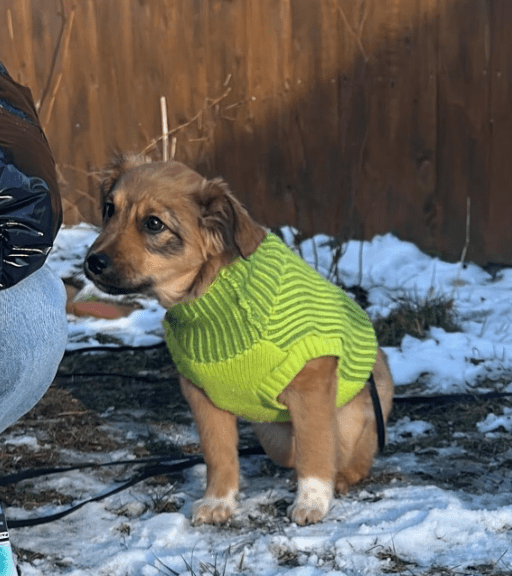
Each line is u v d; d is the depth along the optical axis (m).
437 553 1.38
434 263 2.46
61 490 1.57
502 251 2.47
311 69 2.55
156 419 1.82
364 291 2.31
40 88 2.81
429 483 1.56
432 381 1.92
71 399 1.89
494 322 2.16
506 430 1.73
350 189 2.57
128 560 1.37
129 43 2.70
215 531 1.45
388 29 2.47
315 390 1.47
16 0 2.76
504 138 2.41
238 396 1.48
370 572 1.34
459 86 2.43
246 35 2.59
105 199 1.54
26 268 1.12
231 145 2.66
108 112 2.76
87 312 2.28
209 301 1.44
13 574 1.15
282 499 1.53
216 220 1.43
